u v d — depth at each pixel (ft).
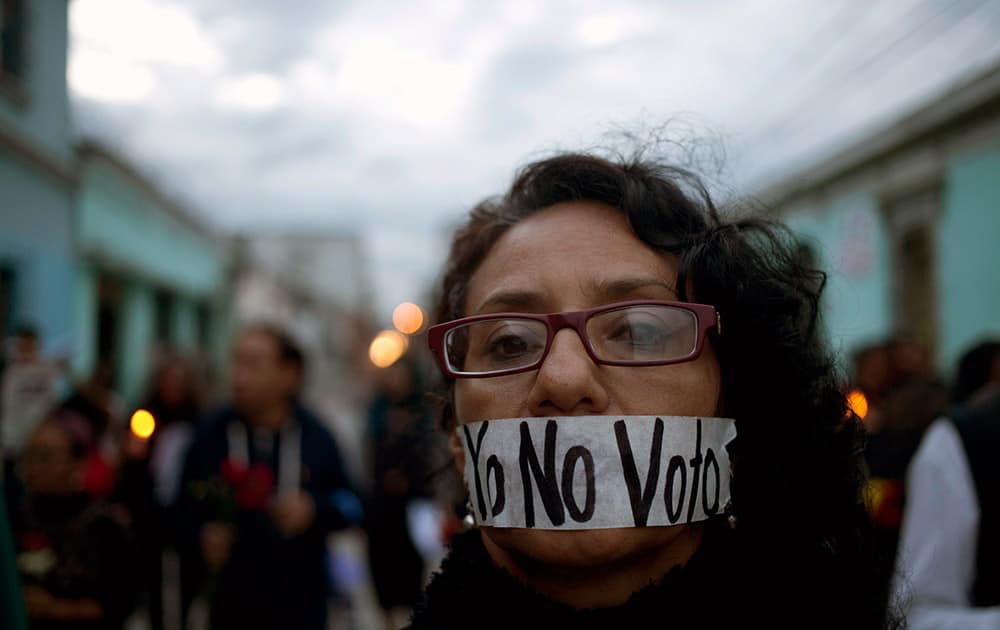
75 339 30.66
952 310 30.30
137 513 13.32
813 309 3.84
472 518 3.88
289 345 10.29
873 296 35.68
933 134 31.17
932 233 31.58
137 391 41.37
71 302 30.07
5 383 12.94
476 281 3.72
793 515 3.51
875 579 3.65
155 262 45.62
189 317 56.70
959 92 28.86
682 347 3.25
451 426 4.31
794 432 3.60
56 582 8.32
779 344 3.57
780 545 3.47
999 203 27.89
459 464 4.08
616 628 3.11
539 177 3.72
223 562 9.55
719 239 3.53
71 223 30.35
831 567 3.50
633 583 3.22
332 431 10.62
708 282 3.45
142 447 13.53
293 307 95.61
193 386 16.56
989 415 6.11
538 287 3.35
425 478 5.21
